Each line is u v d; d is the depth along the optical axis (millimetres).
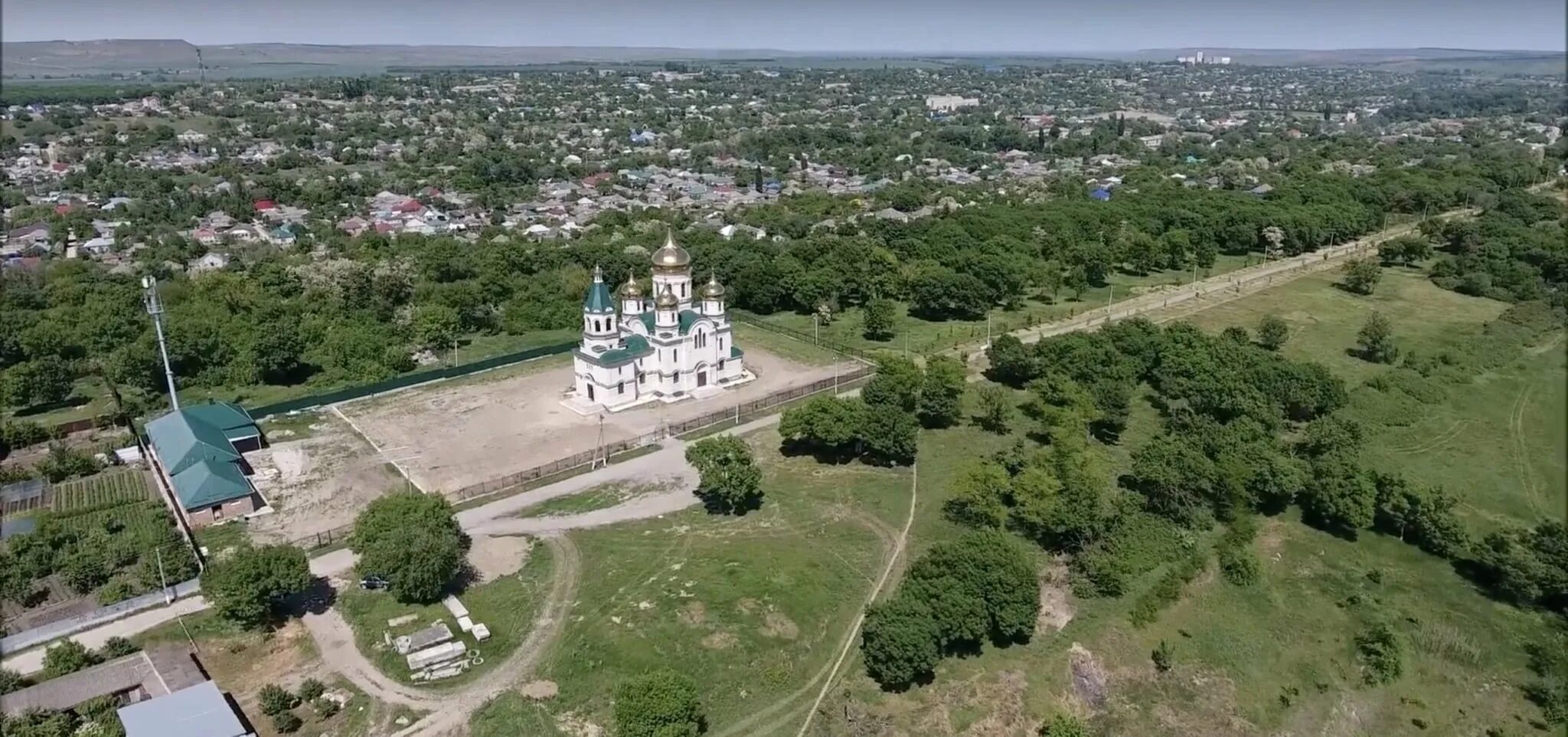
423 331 169125
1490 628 93938
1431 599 98500
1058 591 96250
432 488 117125
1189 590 97875
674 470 122812
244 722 75688
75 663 80438
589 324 142250
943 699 81500
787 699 81125
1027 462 116562
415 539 90875
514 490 116812
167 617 89188
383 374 157000
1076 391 134625
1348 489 108375
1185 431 124375
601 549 102688
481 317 186500
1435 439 134000
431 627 87125
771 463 125375
